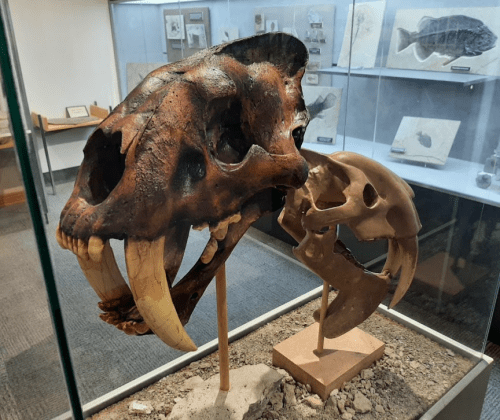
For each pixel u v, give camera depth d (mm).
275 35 1016
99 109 1211
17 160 569
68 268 1302
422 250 1769
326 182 1281
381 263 1817
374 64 1938
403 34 1832
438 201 1715
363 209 1244
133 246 784
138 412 1384
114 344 1625
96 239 762
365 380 1545
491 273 1604
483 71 1637
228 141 961
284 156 948
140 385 1490
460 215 1697
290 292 2141
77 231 773
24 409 1174
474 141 1696
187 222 876
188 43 1532
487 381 1727
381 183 1283
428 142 1825
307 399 1451
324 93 1962
